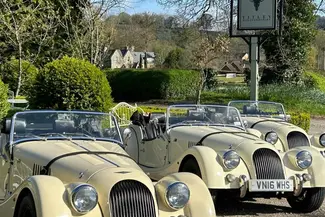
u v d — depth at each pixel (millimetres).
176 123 8562
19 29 19297
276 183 6898
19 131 6016
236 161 6836
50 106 12047
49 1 21281
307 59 29281
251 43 15141
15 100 15602
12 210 5031
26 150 5676
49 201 4449
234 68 44656
